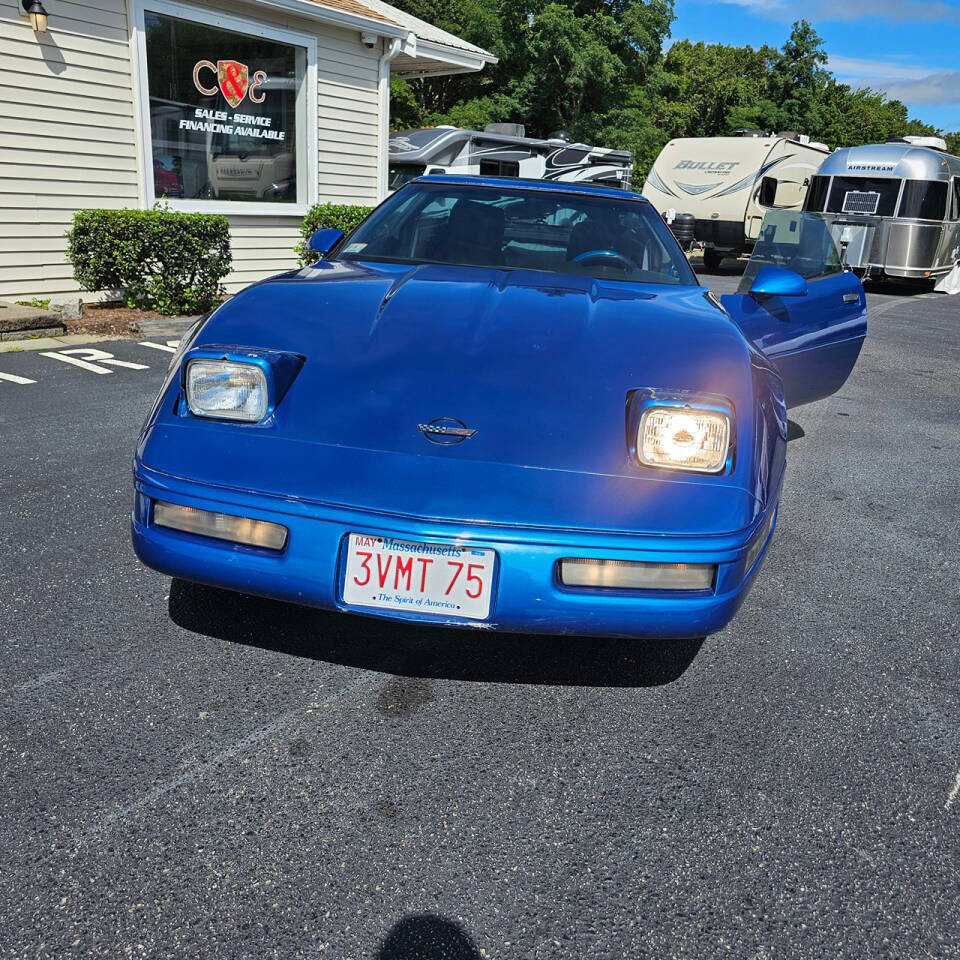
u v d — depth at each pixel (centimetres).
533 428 209
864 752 217
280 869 168
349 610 200
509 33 3162
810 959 156
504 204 348
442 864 172
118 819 179
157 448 211
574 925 160
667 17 3136
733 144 1839
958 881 176
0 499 349
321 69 1028
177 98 888
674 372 228
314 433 208
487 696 233
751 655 264
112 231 758
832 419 605
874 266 1633
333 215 1016
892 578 328
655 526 196
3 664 232
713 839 184
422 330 238
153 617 262
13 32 740
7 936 149
